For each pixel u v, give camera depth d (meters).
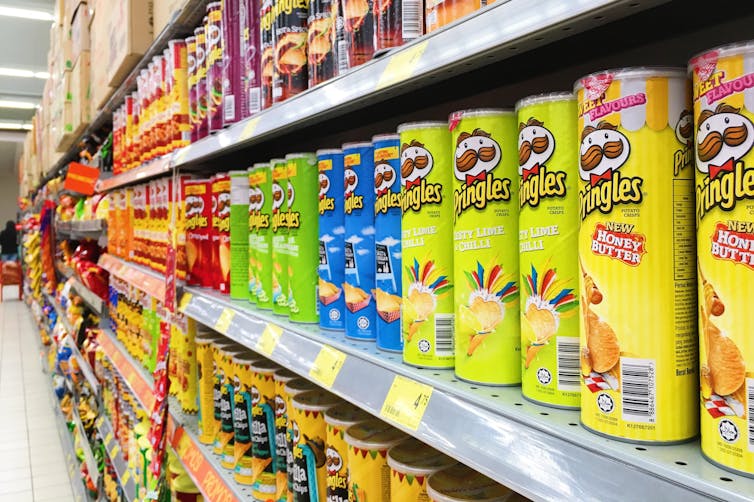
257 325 1.16
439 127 0.73
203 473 1.46
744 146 0.43
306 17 1.09
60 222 4.95
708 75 0.45
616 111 0.51
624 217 0.50
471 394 0.65
